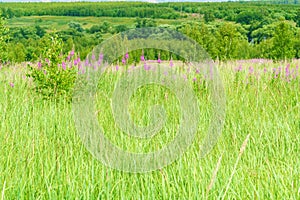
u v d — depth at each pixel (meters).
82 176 3.81
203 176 3.67
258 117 5.70
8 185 3.59
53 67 7.46
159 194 3.47
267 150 4.67
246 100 6.70
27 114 5.98
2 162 4.13
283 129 5.18
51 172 3.87
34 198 3.38
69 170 3.82
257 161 4.30
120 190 3.54
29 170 3.90
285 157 4.29
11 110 6.08
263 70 8.63
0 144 4.63
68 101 6.92
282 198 3.39
